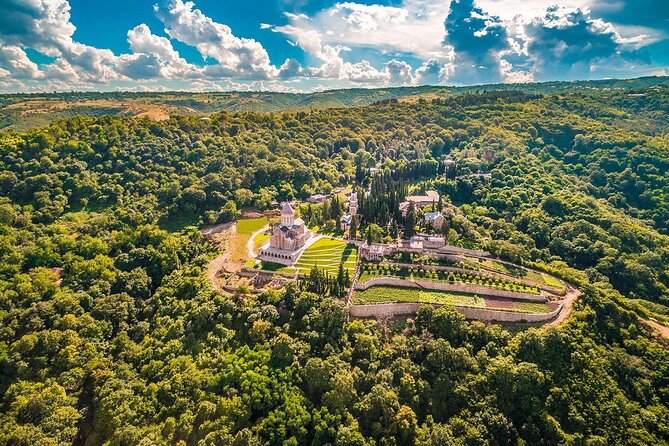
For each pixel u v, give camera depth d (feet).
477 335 475.31
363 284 546.67
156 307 552.82
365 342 456.45
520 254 629.10
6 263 589.32
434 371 443.73
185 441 380.99
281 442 376.48
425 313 496.64
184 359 450.71
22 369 450.71
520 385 416.87
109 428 393.91
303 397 407.03
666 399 422.41
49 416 398.83
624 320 501.15
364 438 381.19
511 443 391.45
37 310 506.07
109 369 459.73
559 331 459.73
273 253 629.92
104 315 524.11
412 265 593.83
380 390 401.70
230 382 422.00
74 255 629.92
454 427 399.03
